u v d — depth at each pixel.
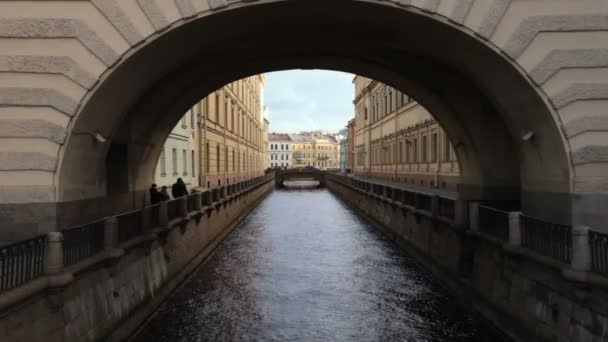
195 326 10.70
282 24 10.88
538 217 10.09
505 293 9.83
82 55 8.88
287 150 154.62
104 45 8.89
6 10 8.77
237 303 12.45
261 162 75.31
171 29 9.05
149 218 11.73
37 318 6.62
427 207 16.44
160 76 11.55
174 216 14.34
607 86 8.96
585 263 6.97
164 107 14.81
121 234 9.74
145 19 8.98
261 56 14.39
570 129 9.00
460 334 10.11
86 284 8.17
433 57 11.96
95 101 9.12
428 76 13.83
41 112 8.80
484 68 10.20
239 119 45.91
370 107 55.94
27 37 8.79
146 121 14.49
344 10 9.77
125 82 9.72
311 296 13.11
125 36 8.93
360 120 65.69
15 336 6.06
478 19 9.19
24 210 8.66
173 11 9.02
